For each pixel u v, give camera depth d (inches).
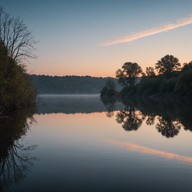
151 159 673.0
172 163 635.5
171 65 6038.4
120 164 625.3
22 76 1927.9
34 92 2544.3
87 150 781.3
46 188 471.8
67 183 496.1
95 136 1039.0
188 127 1288.1
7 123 1349.7
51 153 740.0
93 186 481.1
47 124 1402.6
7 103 1774.1
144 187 477.7
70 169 584.4
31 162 644.7
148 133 1120.8
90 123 1489.9
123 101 4687.5
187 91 4025.6
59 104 3759.8
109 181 507.2
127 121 1592.0
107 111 2425.0
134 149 797.9
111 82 7219.5
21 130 1152.8
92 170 577.6
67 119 1692.9
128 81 6614.2
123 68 6530.5
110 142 909.8
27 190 463.2
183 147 828.6
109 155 716.7
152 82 5452.8
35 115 1878.7
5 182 503.8
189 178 526.0
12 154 725.9
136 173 557.0
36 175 544.1
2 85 1647.4
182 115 1882.4
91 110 2546.8
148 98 5344.5
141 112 2246.6
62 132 1135.0
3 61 1633.9
